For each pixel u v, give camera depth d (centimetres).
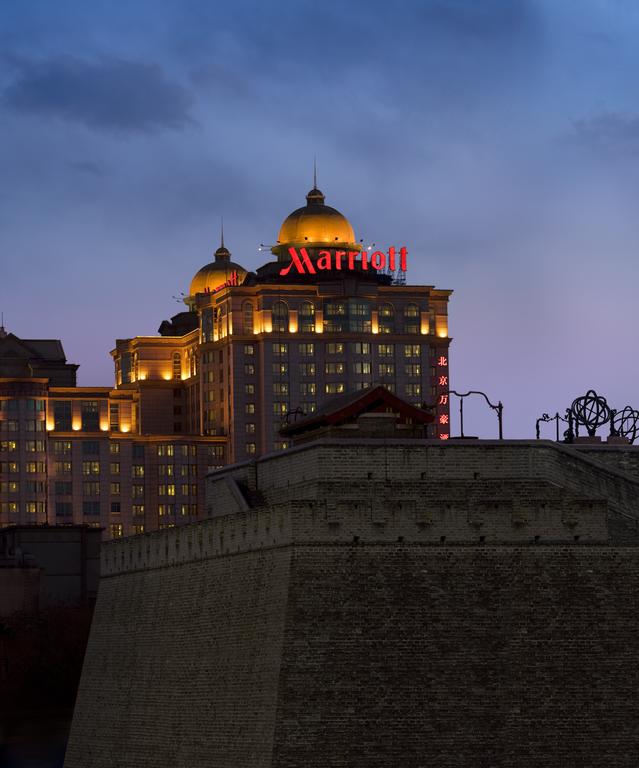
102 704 13712
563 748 10925
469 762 10812
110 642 13800
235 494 12862
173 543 12838
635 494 12031
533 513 11219
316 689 10762
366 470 11712
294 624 10819
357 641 10862
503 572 11119
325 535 10969
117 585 13900
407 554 11031
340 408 12800
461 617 10994
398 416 12862
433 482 11412
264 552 11350
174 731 12294
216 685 11731
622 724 11006
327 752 10700
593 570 11225
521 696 10950
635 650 11144
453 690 10888
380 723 10781
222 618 11819
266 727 10862
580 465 11950
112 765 13300
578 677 11038
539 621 11081
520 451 11812
